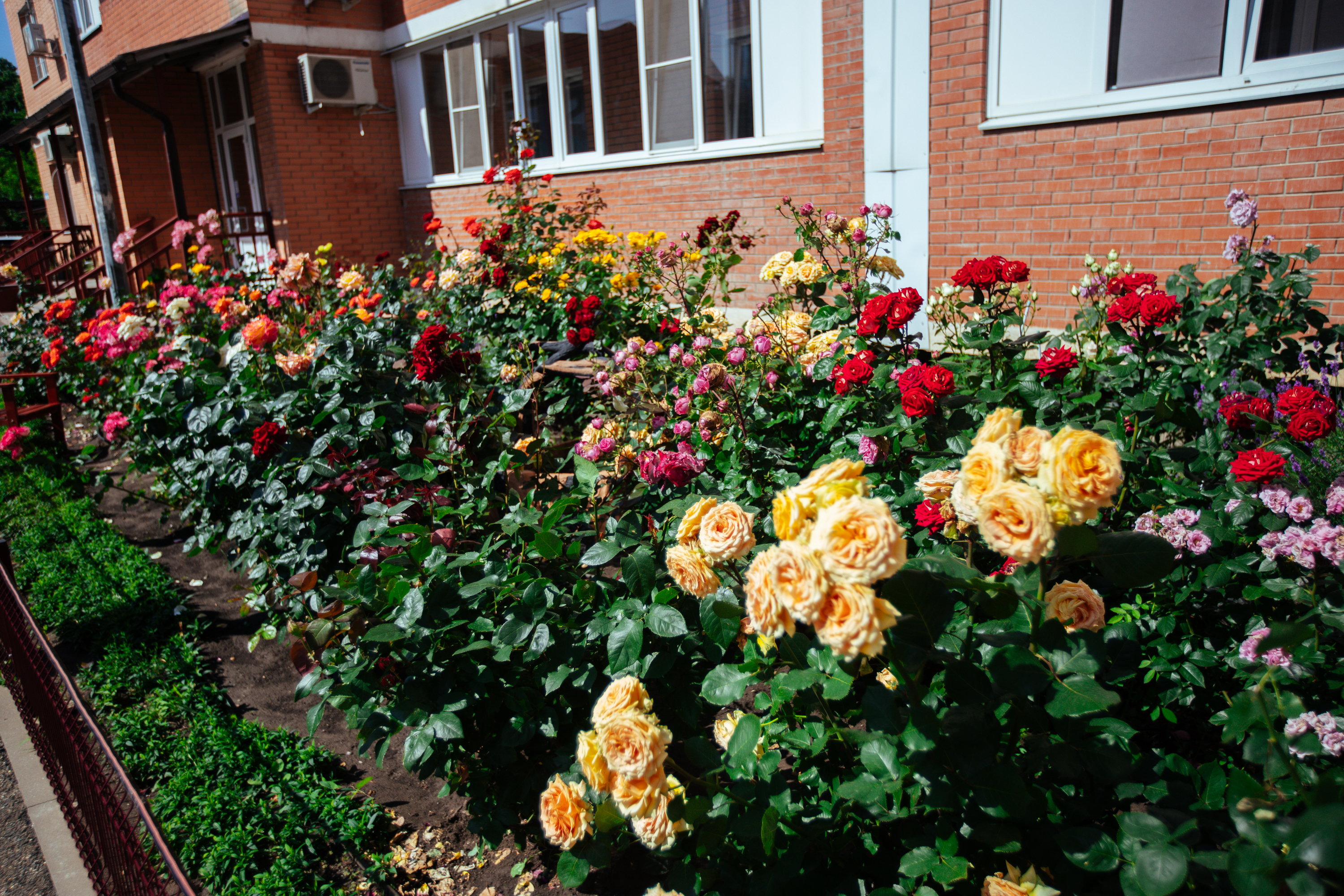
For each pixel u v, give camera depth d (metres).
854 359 2.79
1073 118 5.14
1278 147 4.46
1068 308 5.41
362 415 3.66
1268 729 1.33
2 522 5.41
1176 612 2.16
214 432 4.16
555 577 2.42
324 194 10.92
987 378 3.04
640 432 3.02
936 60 5.70
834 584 1.18
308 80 10.34
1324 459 2.42
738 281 7.59
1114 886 1.38
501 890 2.41
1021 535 1.17
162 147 13.34
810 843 1.67
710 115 7.76
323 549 3.31
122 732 3.21
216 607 4.33
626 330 5.03
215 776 2.96
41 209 37.84
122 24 14.14
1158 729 2.24
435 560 2.28
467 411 3.47
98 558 4.76
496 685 2.27
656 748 1.45
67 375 7.70
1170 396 2.62
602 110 8.83
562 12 8.94
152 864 2.51
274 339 4.27
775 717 1.86
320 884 2.48
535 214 7.84
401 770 3.00
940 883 1.48
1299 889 1.05
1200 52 4.69
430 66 10.73
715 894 1.67
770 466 3.02
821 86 6.77
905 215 6.13
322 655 2.38
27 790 3.12
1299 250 4.49
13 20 18.70
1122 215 5.09
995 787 1.33
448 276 5.88
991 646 1.46
